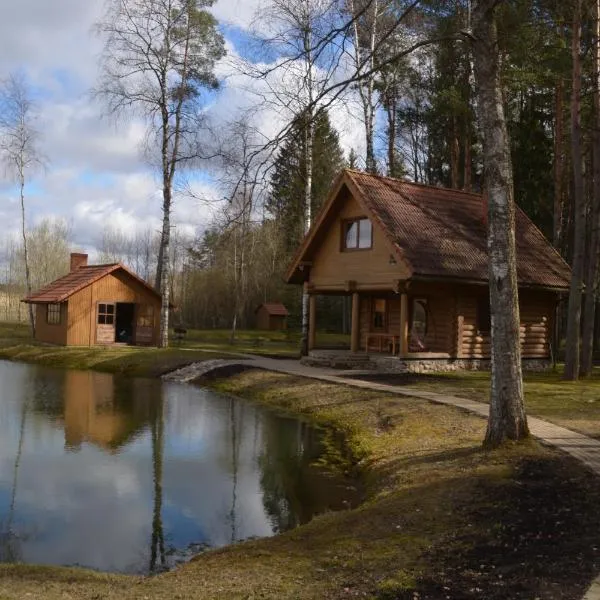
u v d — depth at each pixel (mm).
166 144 29344
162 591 5695
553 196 33156
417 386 17906
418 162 43750
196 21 28078
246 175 8797
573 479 8516
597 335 34312
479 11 9719
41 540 8383
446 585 5359
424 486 8727
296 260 24781
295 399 17969
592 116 22875
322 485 10758
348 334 46250
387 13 18109
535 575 5484
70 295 32625
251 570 6203
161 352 28359
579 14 18938
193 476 11312
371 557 6219
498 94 9859
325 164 25031
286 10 22297
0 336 39906
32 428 15039
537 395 16234
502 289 9922
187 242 46281
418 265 20359
